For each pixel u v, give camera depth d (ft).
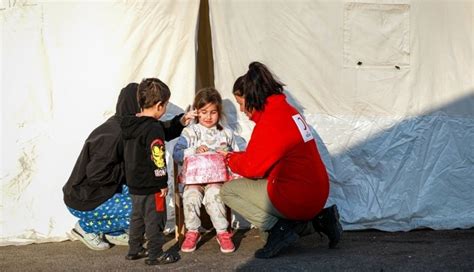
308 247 16.11
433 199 17.99
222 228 15.61
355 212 17.70
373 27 17.70
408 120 17.95
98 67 17.10
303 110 17.69
